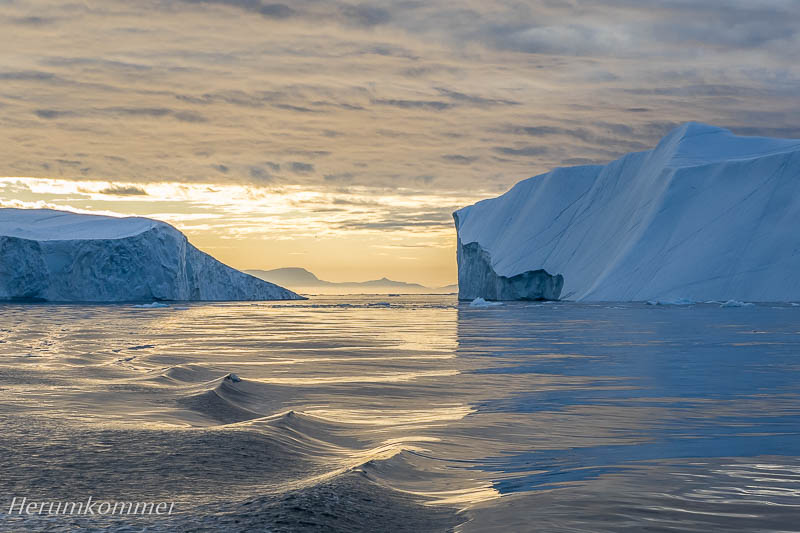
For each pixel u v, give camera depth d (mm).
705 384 17812
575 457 9602
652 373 20344
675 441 10680
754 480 8023
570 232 126812
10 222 118625
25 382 16484
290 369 22156
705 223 101500
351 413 13828
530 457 9664
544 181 138250
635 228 108688
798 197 98562
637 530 5961
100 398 13781
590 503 6938
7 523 6055
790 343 31359
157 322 53531
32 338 35312
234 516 6316
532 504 6918
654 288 97312
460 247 148625
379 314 74250
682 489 7555
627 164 127312
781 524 6176
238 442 9719
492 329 44562
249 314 72812
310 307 99312
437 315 70625
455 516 6605
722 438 10883
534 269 123375
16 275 102375
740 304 78125
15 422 10711
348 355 27125
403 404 15000
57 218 123438
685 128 122312
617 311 69562
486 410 14031
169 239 112000
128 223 118438
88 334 39062
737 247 96688
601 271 110875
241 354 27438
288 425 11406
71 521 6145
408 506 6961
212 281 127875
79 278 104625
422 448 10250
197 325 50469
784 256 93062
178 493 7180
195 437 9961
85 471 7953
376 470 8406
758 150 115750
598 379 19047
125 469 8117
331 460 9344
